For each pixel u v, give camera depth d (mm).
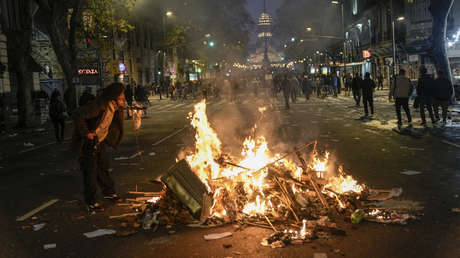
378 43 50156
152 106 35625
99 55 27000
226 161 6363
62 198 6793
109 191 6383
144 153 11039
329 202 5465
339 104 28578
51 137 16484
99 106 6051
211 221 5129
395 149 10133
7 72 25344
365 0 55000
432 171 7621
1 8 24891
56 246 4684
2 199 6930
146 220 5117
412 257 4062
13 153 12445
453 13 34750
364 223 4980
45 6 23266
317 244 4414
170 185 5262
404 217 5059
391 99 27984
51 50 33656
